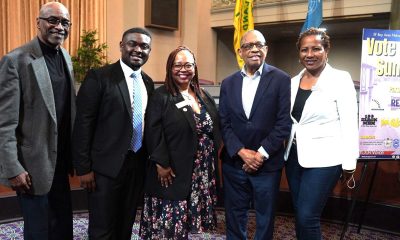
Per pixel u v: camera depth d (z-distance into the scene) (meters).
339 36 11.91
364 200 3.36
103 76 2.13
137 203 2.36
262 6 9.69
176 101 2.17
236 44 7.82
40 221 2.13
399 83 2.72
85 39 6.62
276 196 2.29
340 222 3.45
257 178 2.26
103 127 2.13
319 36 2.11
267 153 2.18
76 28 6.89
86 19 7.00
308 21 7.22
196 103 2.26
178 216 2.15
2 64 1.95
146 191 2.25
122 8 7.67
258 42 2.19
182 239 2.16
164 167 2.14
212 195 2.29
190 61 2.18
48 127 2.03
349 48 12.00
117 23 7.61
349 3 8.52
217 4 10.30
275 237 3.12
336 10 8.73
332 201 3.49
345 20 9.04
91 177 2.14
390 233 3.22
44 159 2.02
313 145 2.15
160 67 8.11
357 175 3.46
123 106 2.12
